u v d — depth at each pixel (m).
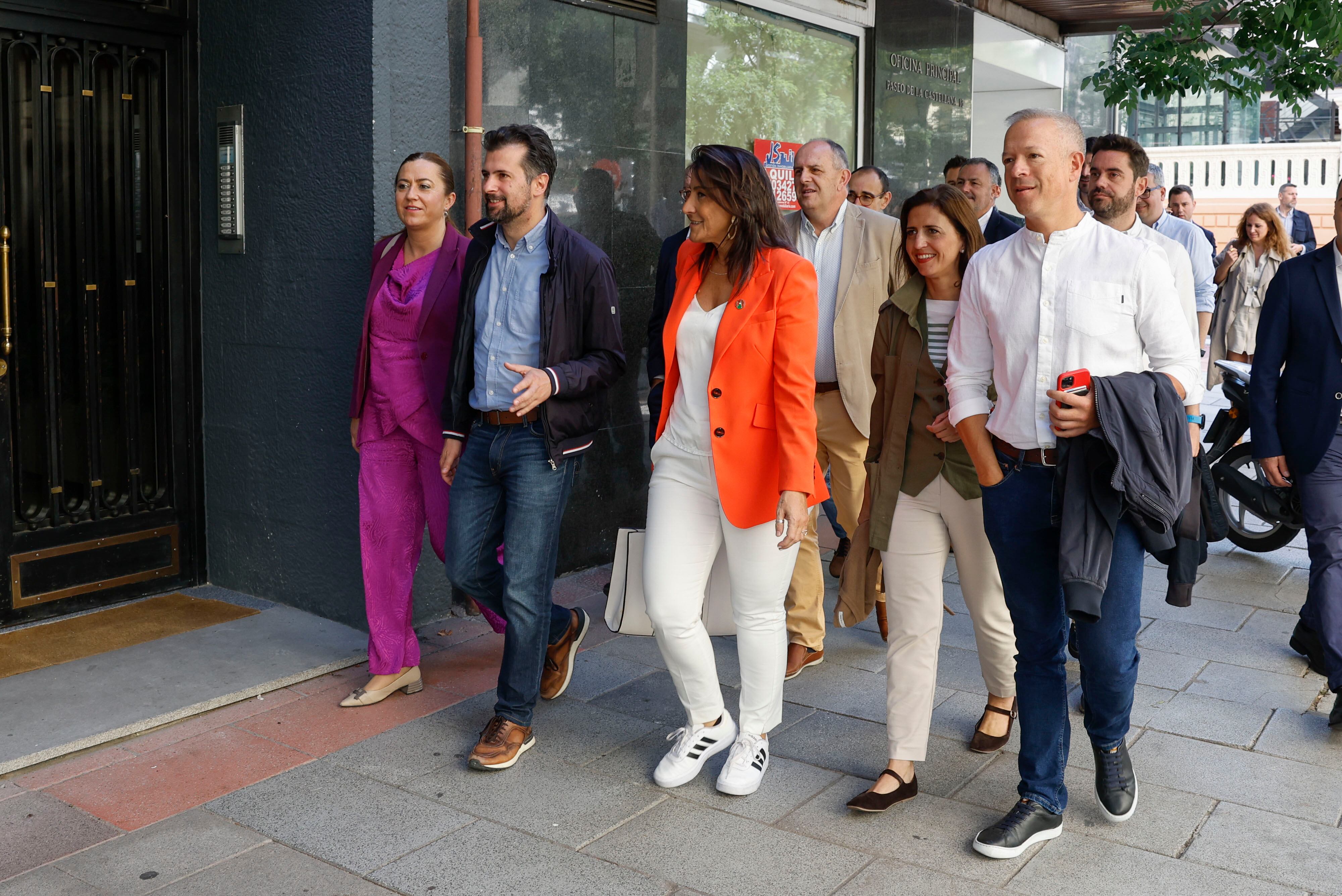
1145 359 2.95
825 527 6.63
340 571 4.75
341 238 4.52
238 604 5.00
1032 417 2.89
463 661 4.52
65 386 4.73
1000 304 2.95
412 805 3.37
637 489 5.92
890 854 3.10
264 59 4.68
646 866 3.04
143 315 4.94
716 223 3.21
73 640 4.54
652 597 3.41
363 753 3.71
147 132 4.85
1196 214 18.94
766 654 3.43
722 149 3.18
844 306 4.50
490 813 3.32
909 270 3.40
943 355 3.31
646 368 5.85
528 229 3.63
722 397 3.27
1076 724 3.95
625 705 4.12
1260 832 3.21
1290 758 3.68
